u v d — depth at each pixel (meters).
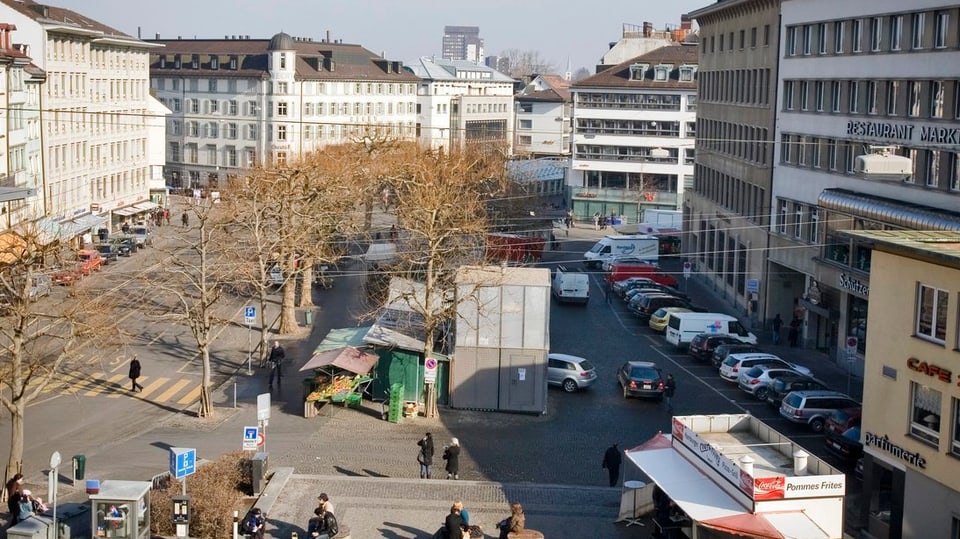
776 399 54.41
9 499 35.50
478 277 52.62
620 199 139.12
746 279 82.81
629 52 169.00
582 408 54.28
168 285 62.56
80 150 108.94
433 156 97.69
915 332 35.66
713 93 97.62
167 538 34.19
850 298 63.66
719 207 93.50
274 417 50.53
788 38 74.81
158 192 138.12
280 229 68.06
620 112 138.38
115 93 120.56
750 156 83.62
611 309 83.44
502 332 52.41
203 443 45.88
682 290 94.12
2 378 39.19
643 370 56.78
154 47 167.38
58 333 62.44
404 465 43.69
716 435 36.34
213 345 65.75
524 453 46.25
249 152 158.12
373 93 171.25
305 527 35.53
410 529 35.66
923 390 35.50
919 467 35.28
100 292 72.00
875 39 62.84
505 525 33.81
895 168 48.59
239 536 34.41
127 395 54.09
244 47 161.38
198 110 161.38
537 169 144.75
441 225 60.00
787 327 75.75
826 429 48.31
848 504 40.91
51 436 46.88
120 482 33.97
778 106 76.38
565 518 37.47
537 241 102.06
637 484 37.41
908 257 35.78
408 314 56.84
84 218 102.62
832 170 67.75
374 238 101.06
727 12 91.88
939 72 55.88
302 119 157.50
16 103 89.69
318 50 165.12
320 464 43.22
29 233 45.56
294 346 65.69
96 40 113.44
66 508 35.91
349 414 51.31
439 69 194.50
